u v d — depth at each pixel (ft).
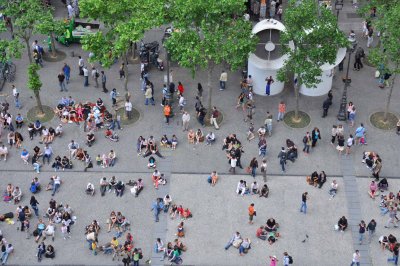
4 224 142.41
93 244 135.13
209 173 152.56
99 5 148.87
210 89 160.45
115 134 160.97
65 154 157.69
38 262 135.03
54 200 145.07
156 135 162.81
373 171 150.00
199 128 164.04
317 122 165.17
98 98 173.88
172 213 142.92
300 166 153.69
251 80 170.30
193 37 151.74
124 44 150.10
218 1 149.89
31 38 193.88
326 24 150.61
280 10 197.47
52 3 207.10
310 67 152.56
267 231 138.92
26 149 159.22
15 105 171.22
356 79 177.78
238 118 166.71
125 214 143.95
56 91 176.45
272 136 161.38
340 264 133.59
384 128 163.12
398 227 140.05
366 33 187.73
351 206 144.87
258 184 149.48
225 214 143.43
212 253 135.85
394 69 156.15
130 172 153.38
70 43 192.13
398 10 148.36
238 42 150.30
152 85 170.19
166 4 153.79
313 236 138.82
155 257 135.33
